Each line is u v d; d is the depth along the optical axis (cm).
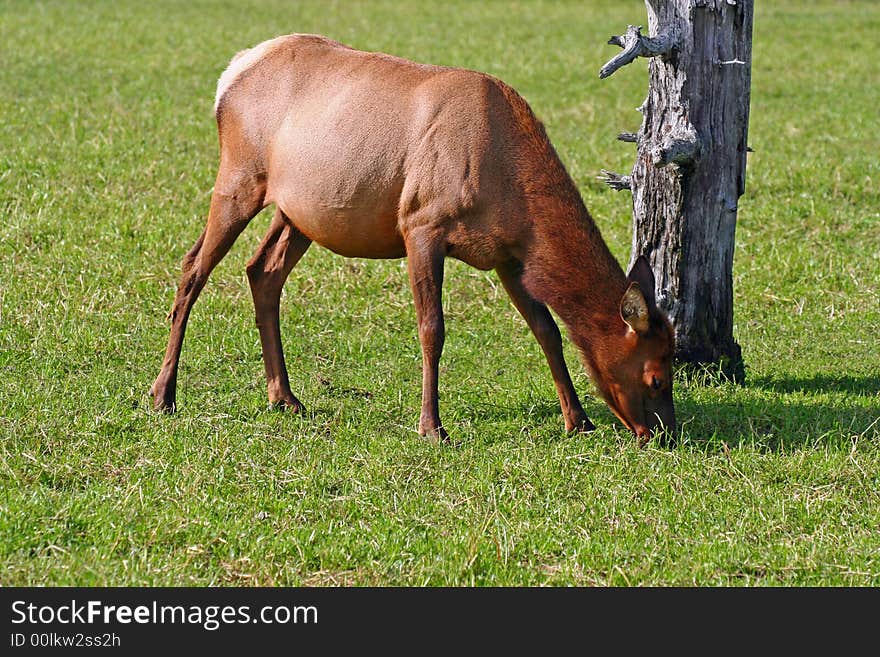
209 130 2892
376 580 1087
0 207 2194
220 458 1301
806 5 5662
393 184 1374
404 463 1316
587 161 2773
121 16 4588
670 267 1625
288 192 1444
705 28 1551
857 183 2638
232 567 1091
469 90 1373
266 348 1522
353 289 1969
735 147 1602
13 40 3884
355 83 1409
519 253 1388
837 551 1144
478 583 1090
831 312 1972
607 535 1173
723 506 1238
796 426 1471
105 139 2680
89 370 1596
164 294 1881
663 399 1395
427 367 1395
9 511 1130
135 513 1156
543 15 5222
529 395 1575
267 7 5138
